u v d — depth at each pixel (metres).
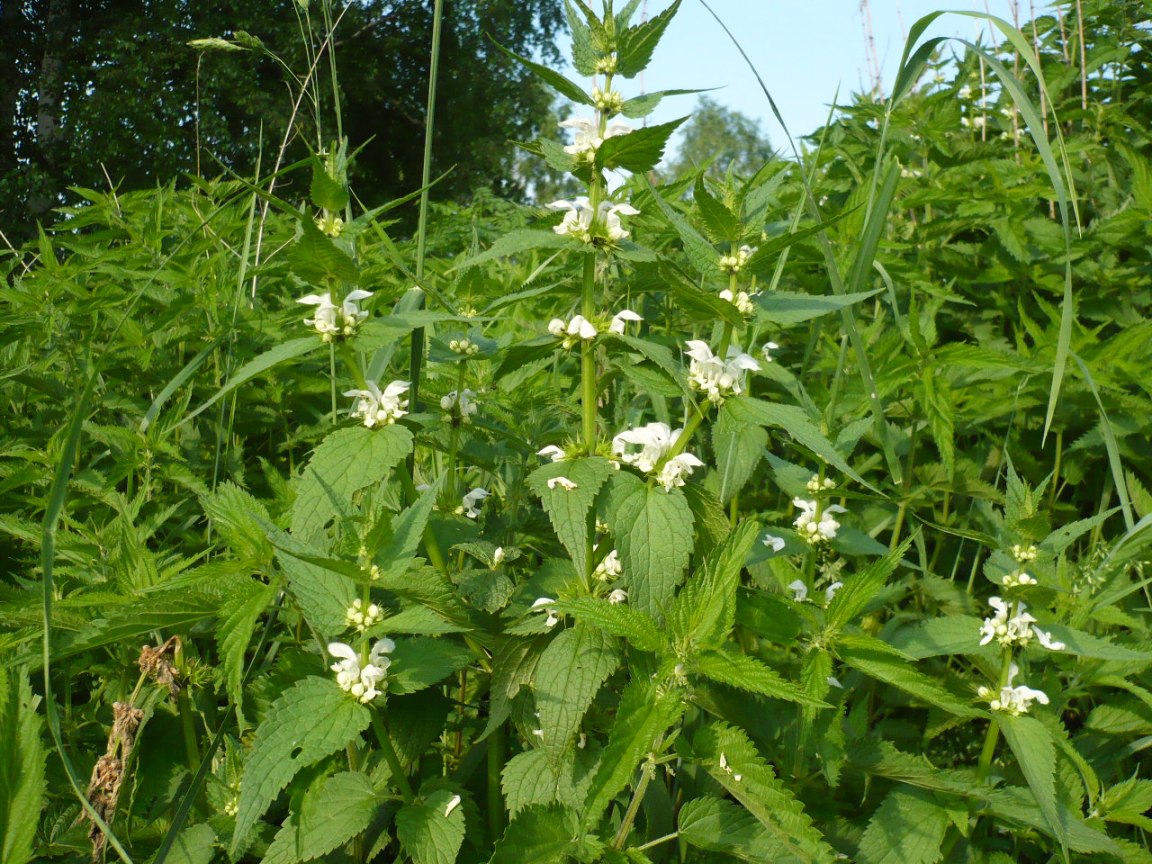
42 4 4.28
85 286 1.04
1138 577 0.70
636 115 0.47
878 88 1.22
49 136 3.91
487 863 0.48
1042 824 0.47
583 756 0.47
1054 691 0.58
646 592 0.44
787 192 0.89
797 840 0.41
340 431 0.46
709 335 0.84
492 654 0.51
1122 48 1.15
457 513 0.57
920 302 0.93
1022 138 1.15
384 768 0.48
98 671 0.56
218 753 0.51
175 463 0.70
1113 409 0.77
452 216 1.63
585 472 0.45
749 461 0.56
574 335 0.47
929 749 0.61
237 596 0.42
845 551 0.58
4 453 0.65
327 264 0.44
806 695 0.39
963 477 0.70
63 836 0.48
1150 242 0.92
